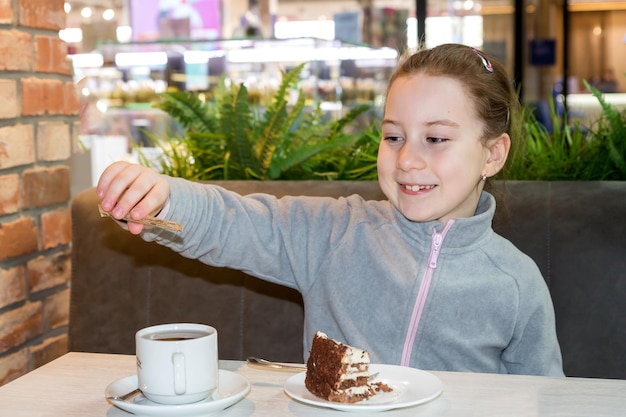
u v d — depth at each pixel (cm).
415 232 124
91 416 79
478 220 122
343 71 310
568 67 606
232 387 86
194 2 500
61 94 175
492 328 123
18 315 159
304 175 179
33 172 163
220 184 160
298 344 152
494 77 126
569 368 144
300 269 129
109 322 157
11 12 156
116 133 311
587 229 145
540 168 169
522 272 125
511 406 80
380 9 570
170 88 314
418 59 121
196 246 116
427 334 123
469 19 597
